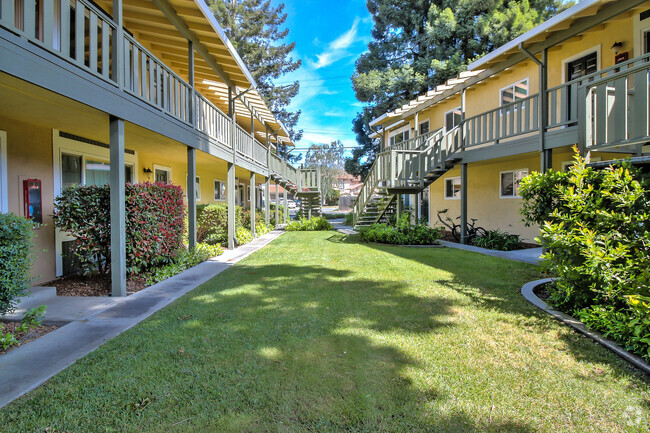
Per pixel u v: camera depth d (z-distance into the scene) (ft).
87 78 12.49
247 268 21.38
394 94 63.05
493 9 53.98
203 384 7.91
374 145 83.71
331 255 26.03
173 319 12.09
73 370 8.50
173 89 19.97
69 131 18.67
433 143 32.30
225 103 40.73
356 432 6.35
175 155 27.99
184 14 19.67
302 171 61.36
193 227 23.20
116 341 10.20
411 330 11.02
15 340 9.87
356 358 9.13
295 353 9.44
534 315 12.30
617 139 15.53
